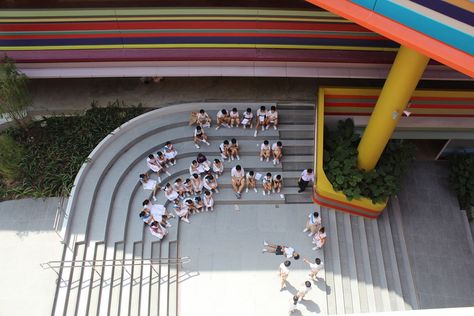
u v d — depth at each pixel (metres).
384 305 10.95
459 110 12.73
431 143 15.84
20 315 9.52
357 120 13.26
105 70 11.82
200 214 11.96
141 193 11.88
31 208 11.12
